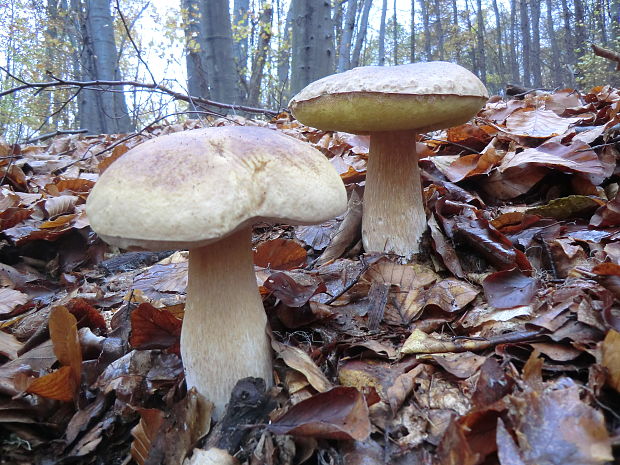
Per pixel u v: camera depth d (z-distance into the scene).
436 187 0.41
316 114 0.29
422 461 0.18
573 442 0.16
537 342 0.22
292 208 0.20
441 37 4.64
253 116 1.66
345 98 0.27
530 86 3.84
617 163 0.39
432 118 0.28
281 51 2.03
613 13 2.34
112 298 0.36
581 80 1.87
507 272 0.27
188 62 1.66
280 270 0.36
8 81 2.39
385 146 0.33
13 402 0.23
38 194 0.56
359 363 0.24
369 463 0.18
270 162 0.20
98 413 0.24
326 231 0.41
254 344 0.22
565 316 0.22
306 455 0.19
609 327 0.21
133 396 0.24
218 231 0.18
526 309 0.25
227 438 0.20
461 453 0.16
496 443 0.16
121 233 0.18
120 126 1.57
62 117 2.26
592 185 0.36
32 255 0.46
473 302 0.27
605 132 0.40
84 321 0.31
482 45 4.20
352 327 0.27
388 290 0.29
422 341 0.24
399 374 0.23
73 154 0.85
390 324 0.27
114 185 0.18
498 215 0.37
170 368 0.25
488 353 0.23
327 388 0.22
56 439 0.23
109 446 0.23
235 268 0.22
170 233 0.17
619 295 0.23
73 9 1.89
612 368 0.18
